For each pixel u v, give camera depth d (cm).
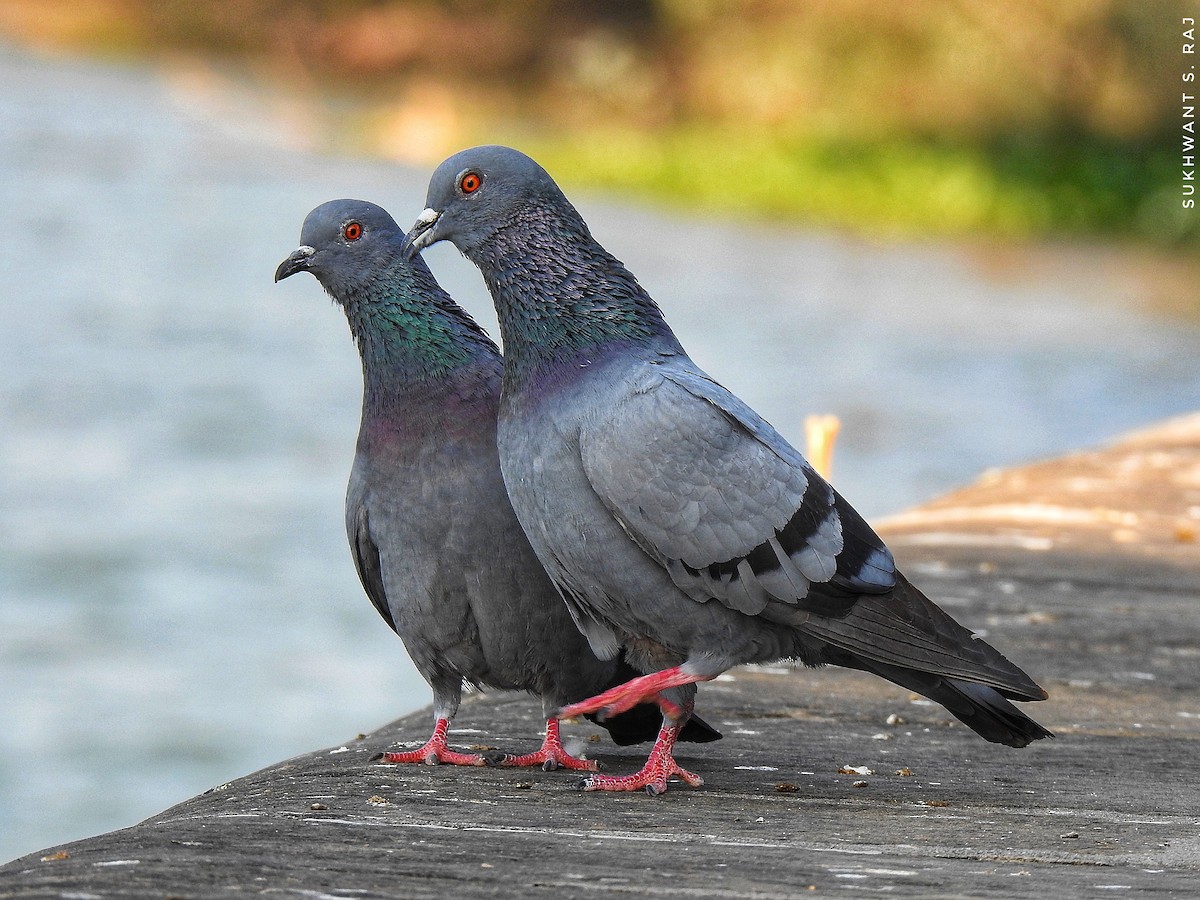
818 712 671
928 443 2134
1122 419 2291
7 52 6256
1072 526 1035
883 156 4688
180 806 527
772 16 5453
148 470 1972
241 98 5831
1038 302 3272
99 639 1438
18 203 3747
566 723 667
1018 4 4791
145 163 4350
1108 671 729
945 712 671
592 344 554
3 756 1180
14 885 414
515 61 6650
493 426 578
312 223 585
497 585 571
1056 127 4778
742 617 551
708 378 561
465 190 564
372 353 583
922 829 503
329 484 1927
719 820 510
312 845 463
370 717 1271
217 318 2831
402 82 6581
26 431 2117
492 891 423
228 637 1438
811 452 937
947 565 923
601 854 463
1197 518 1062
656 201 4403
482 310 2862
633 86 5903
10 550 1661
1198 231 4056
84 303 2892
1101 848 481
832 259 3694
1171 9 4531
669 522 534
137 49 6681
